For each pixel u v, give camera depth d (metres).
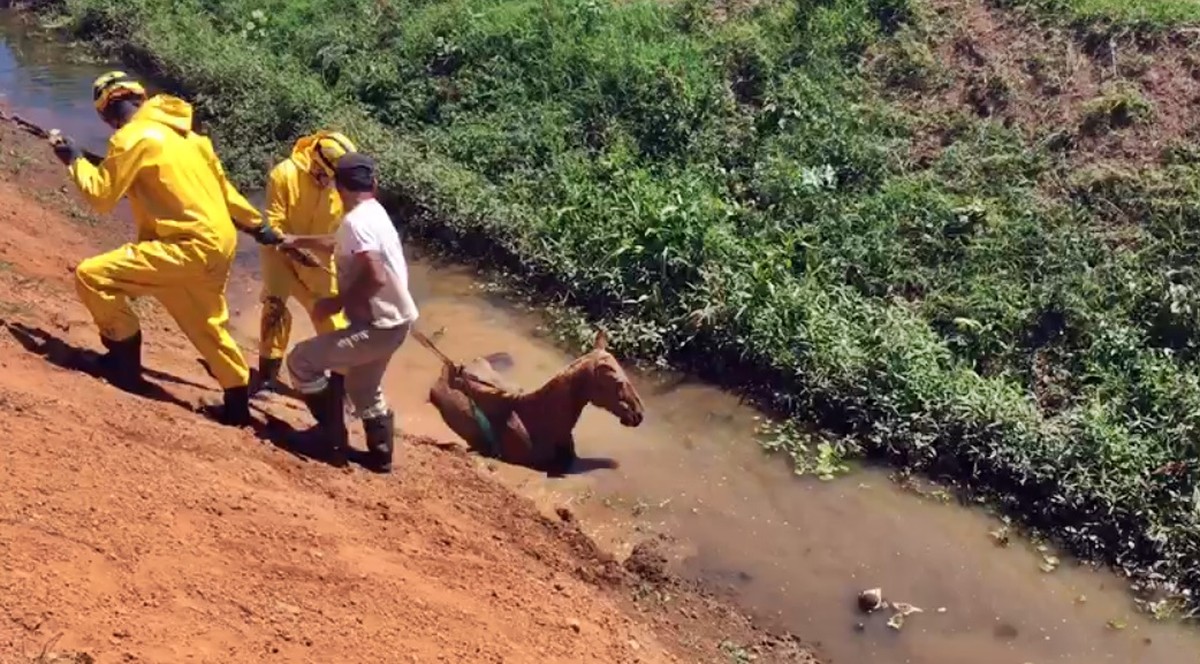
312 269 7.05
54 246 9.82
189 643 4.44
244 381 6.57
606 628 6.23
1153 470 7.80
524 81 13.66
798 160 11.24
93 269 6.13
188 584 4.80
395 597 5.41
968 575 7.38
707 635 6.72
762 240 10.37
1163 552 7.40
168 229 6.04
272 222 6.92
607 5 14.27
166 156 5.96
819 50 12.20
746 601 7.06
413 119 13.80
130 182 5.89
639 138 12.22
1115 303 9.15
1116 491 7.69
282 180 6.90
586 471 8.12
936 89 11.44
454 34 14.53
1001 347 9.14
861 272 10.00
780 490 8.11
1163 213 9.56
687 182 11.13
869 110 11.45
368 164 6.20
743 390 9.19
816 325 9.17
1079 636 6.92
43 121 14.18
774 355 9.13
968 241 9.98
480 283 10.84
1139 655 6.79
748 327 9.39
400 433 7.77
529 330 10.10
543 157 12.44
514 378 9.29
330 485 6.34
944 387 8.55
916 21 12.07
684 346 9.59
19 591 4.30
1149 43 10.91
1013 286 9.48
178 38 16.09
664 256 10.09
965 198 10.30
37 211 10.74
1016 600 7.20
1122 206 9.80
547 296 10.55
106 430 5.73
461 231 11.31
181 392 6.90
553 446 8.12
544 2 14.52
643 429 8.73
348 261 6.18
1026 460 8.00
